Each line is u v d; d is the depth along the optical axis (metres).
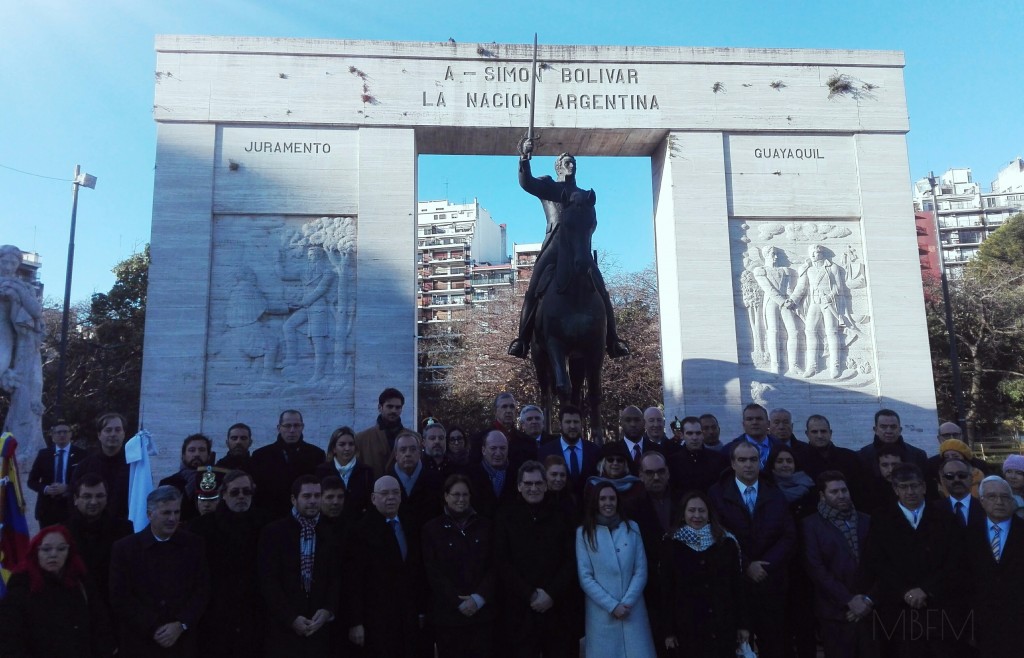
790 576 8.80
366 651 7.85
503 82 19.67
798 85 20.34
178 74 19.08
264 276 18.62
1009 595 7.11
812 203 19.92
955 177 131.00
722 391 18.72
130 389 39.75
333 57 19.44
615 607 7.57
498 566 7.84
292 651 7.42
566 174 14.02
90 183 29.16
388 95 19.39
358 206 18.92
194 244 18.45
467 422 47.44
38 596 6.56
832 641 8.14
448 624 7.69
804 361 19.17
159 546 7.36
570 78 19.84
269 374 18.17
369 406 18.06
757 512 8.48
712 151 19.86
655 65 20.12
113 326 41.31
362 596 7.93
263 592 7.59
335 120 19.22
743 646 7.53
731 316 19.06
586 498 8.06
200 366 17.91
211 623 7.66
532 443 10.01
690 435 9.77
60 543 6.70
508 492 8.89
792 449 10.05
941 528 7.66
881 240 19.73
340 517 8.14
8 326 15.26
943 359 41.94
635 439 10.48
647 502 8.50
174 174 18.70
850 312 19.50
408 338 18.45
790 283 19.58
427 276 112.06
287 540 7.76
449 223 116.62
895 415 10.24
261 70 19.27
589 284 13.33
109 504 9.30
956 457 9.55
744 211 19.78
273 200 18.89
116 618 7.45
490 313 49.53
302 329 18.45
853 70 20.55
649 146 20.84
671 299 19.70
